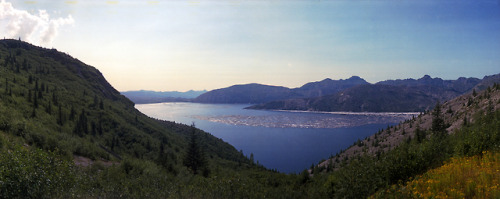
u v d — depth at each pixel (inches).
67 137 1302.9
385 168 447.5
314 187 789.2
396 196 319.0
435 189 319.6
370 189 411.5
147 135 4576.8
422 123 6796.3
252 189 571.5
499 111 1002.7
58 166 402.0
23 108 2394.2
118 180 634.8
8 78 3944.4
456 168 382.0
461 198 277.9
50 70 7539.4
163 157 1301.7
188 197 455.8
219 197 484.4
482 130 553.6
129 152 3159.5
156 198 449.7
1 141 678.5
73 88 6510.8
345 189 449.7
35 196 329.1
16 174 315.9
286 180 1032.8
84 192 412.8
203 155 2696.9
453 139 650.8
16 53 7751.0
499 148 465.7
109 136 3553.2
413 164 445.1
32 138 1007.0
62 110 3437.5
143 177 674.8
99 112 4512.8
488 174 327.0
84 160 1070.4
